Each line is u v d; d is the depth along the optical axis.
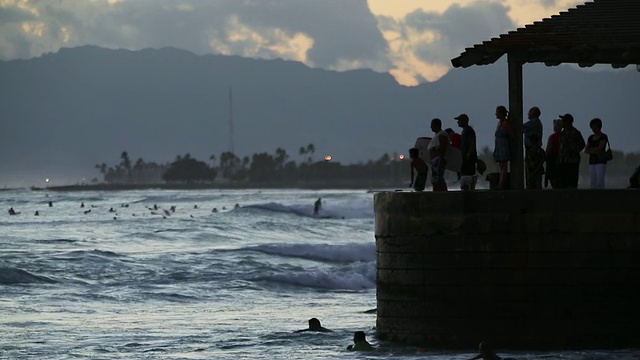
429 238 55.97
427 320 56.25
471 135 59.19
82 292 99.69
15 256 123.31
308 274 111.12
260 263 125.00
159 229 190.50
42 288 102.19
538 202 54.62
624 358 52.88
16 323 79.12
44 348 67.12
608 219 54.12
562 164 58.94
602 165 59.66
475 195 55.38
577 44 55.62
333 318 82.25
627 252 54.12
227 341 69.38
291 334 71.81
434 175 59.66
